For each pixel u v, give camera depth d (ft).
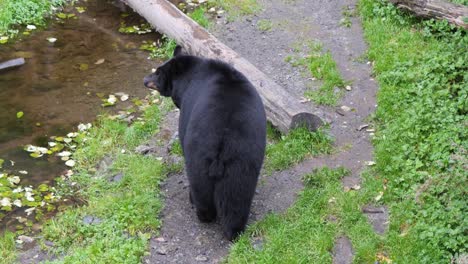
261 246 20.98
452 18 28.81
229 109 20.43
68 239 21.57
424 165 22.95
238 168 20.12
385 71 27.43
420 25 29.76
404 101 25.66
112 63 30.14
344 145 24.53
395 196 22.18
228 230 21.09
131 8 34.12
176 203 22.76
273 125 25.08
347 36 30.42
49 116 27.12
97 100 27.94
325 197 22.25
